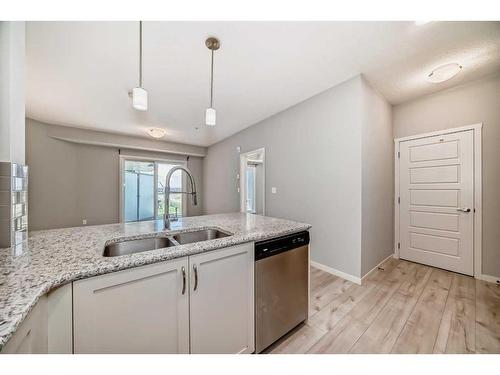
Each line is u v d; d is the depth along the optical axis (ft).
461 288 7.20
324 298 6.64
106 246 3.89
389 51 6.44
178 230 4.93
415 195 9.64
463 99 8.37
